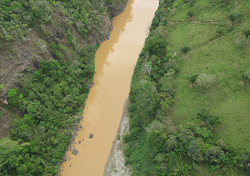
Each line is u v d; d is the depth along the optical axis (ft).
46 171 150.10
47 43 209.97
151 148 151.64
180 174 121.70
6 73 166.40
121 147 168.76
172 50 211.61
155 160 138.21
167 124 148.15
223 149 121.80
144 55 241.14
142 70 210.38
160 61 199.41
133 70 242.78
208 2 236.22
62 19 237.04
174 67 187.01
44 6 220.84
